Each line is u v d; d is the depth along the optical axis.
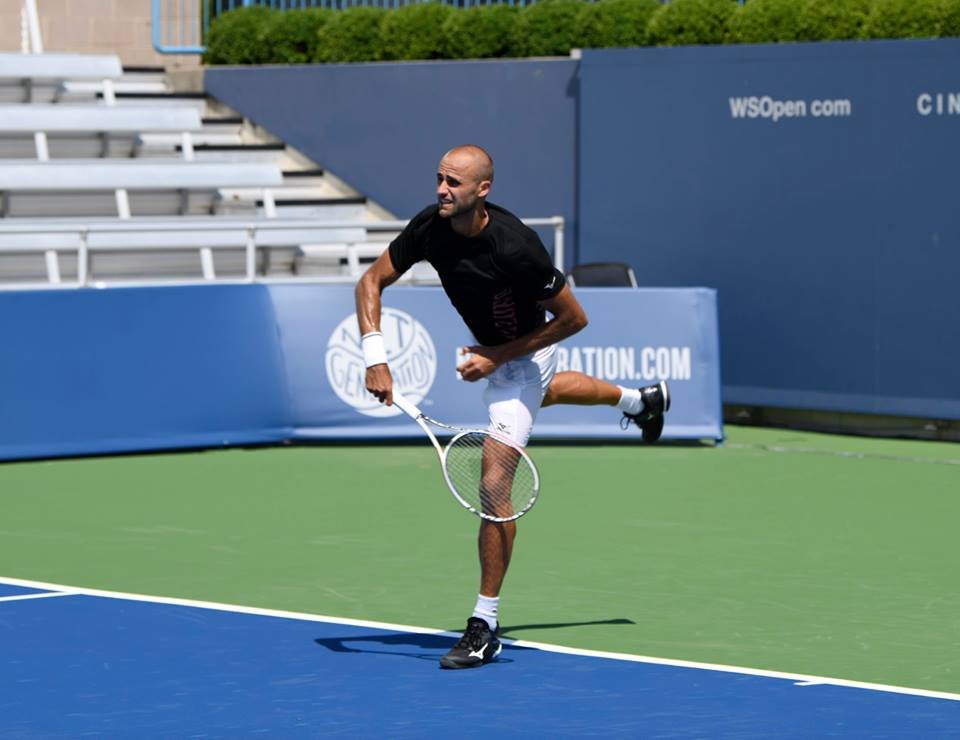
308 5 38.88
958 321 27.84
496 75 33.81
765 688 13.96
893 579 18.45
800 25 30.28
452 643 15.48
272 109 37.25
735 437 29.02
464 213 13.88
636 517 21.95
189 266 34.06
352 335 27.73
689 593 17.72
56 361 26.27
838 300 29.12
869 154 28.58
